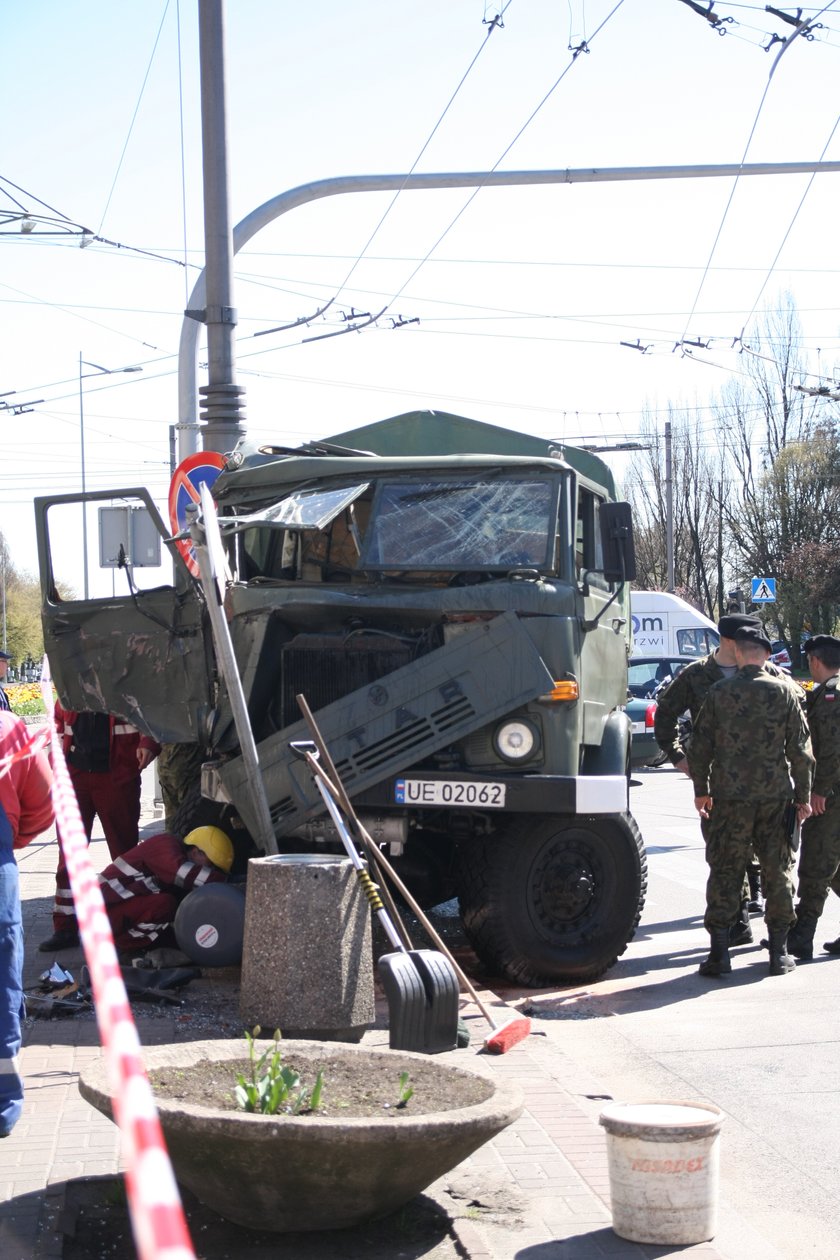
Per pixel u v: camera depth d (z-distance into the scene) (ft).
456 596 25.61
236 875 26.86
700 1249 13.03
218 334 37.42
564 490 26.91
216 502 29.32
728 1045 21.75
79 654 28.86
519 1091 13.62
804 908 29.19
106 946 4.90
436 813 26.14
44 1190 13.65
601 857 26.63
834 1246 13.74
